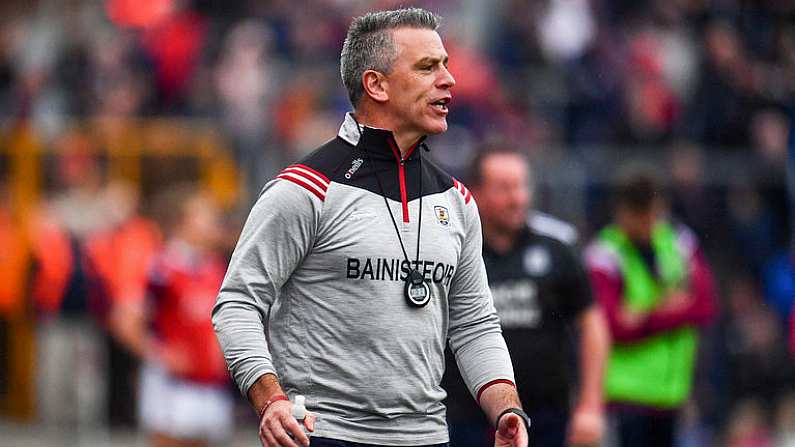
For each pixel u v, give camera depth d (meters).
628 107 46.47
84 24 51.25
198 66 46.78
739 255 41.78
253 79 45.34
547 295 22.11
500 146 22.09
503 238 22.17
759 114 45.81
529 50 49.19
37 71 47.41
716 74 45.94
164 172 40.75
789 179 43.75
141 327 29.53
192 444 29.86
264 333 14.23
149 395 30.08
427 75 14.23
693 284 27.67
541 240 22.41
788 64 50.06
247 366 13.48
